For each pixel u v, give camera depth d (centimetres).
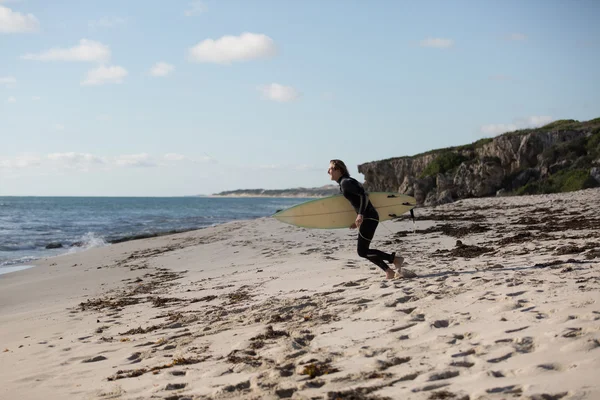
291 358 416
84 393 397
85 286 1200
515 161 4178
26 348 603
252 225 2662
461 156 4775
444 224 1784
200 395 352
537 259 796
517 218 1856
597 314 407
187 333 573
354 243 1483
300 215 838
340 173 750
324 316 548
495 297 528
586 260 723
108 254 1880
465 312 486
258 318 589
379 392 312
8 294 1163
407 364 360
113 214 6322
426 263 903
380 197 820
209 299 807
